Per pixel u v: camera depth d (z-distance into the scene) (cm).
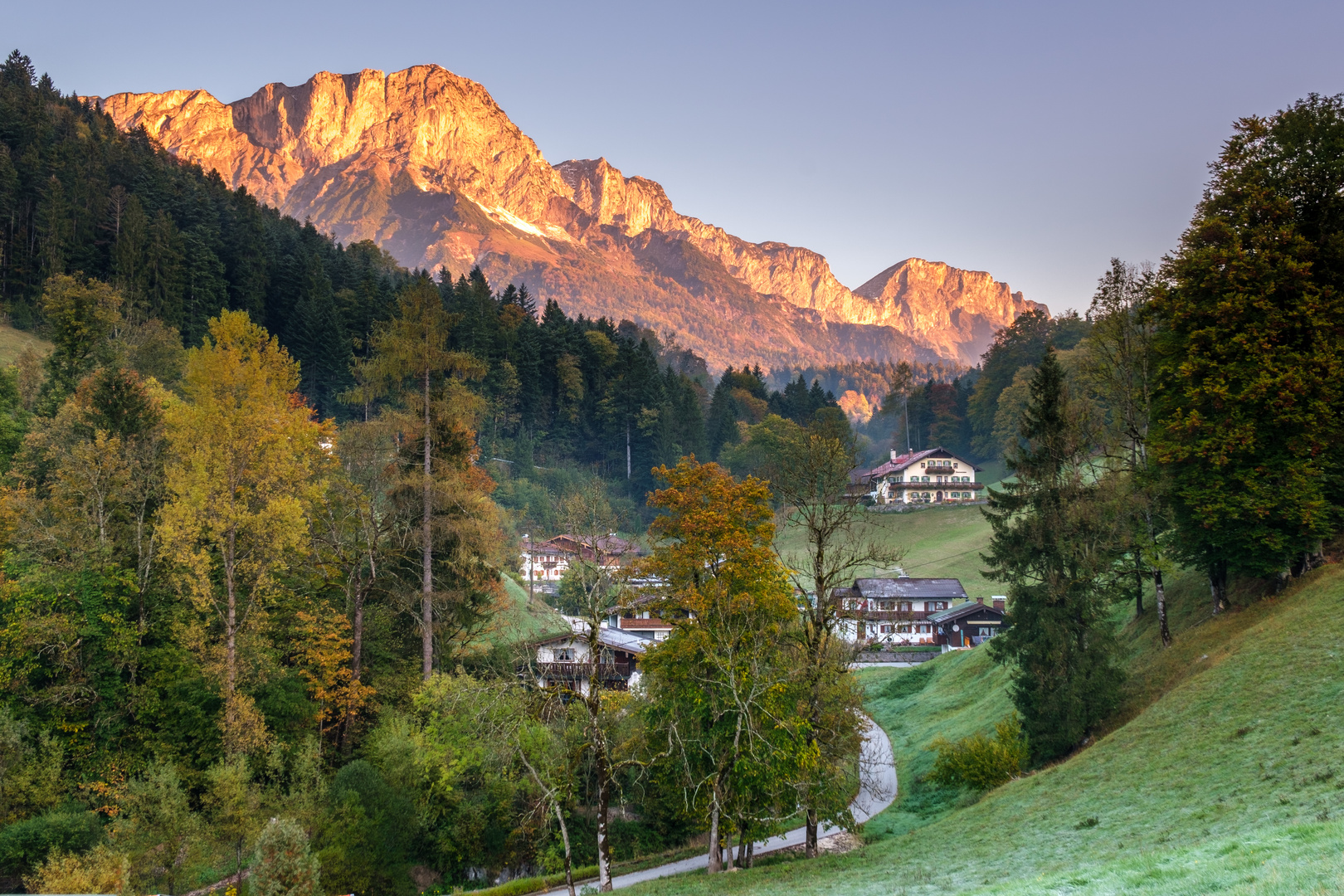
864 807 4694
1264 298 3647
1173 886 1577
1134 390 4553
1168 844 2161
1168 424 3919
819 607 3534
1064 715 3791
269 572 4322
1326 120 3734
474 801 4306
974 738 4122
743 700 3117
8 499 4262
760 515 3366
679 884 3133
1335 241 3606
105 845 3269
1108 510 3972
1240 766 2558
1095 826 2609
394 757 3997
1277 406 3572
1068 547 3862
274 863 2723
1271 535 3634
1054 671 3856
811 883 2859
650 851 4503
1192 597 4525
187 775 3722
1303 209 3822
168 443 4659
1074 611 3897
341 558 4634
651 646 3456
